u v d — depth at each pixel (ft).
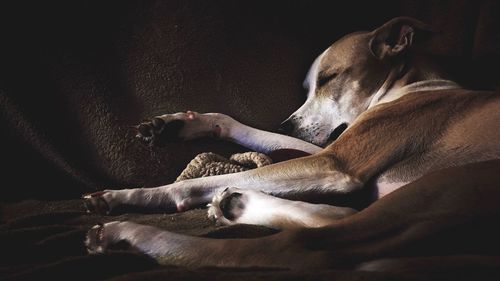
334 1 3.79
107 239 2.16
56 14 3.14
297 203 2.53
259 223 2.55
